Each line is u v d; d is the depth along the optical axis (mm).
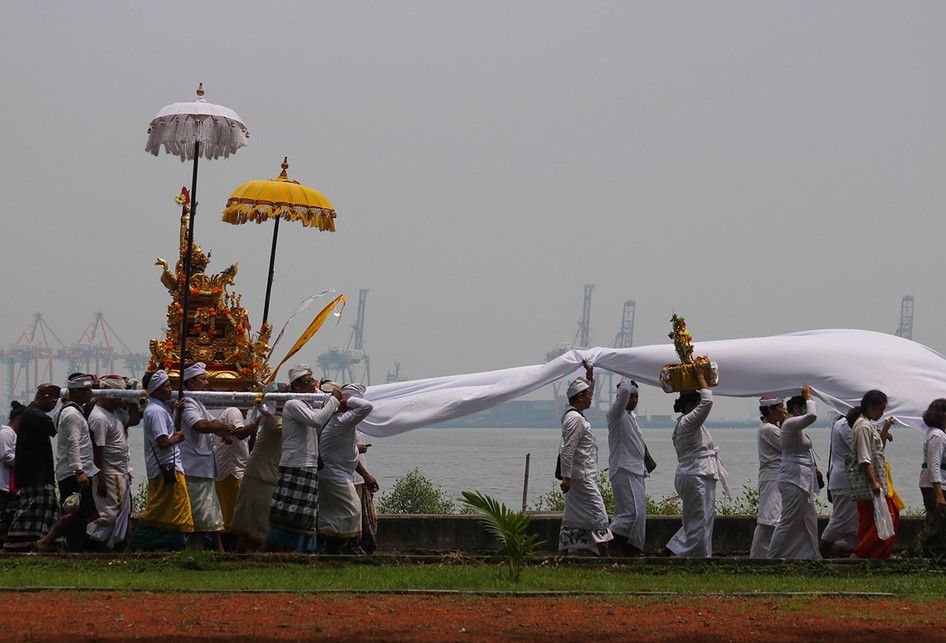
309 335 41281
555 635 23312
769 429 38531
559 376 43031
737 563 33438
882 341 43469
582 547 36250
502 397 43219
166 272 41438
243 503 36031
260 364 40656
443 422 43281
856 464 35469
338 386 36344
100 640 22266
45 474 35500
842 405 41469
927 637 23359
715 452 37062
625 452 38531
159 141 40844
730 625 24609
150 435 33750
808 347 42219
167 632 23078
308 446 34469
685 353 37000
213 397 37719
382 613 25562
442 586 29375
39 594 27750
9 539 35281
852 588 30266
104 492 35438
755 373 41719
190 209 38750
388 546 43688
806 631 23938
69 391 35719
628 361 42406
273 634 23000
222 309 41031
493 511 31078
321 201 42688
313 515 34281
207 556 32594
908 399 40750
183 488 33938
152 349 40562
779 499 38250
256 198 41438
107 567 31844
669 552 37156
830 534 38875
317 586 29094
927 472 35906
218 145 43344
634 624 24625
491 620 24875
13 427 38625
